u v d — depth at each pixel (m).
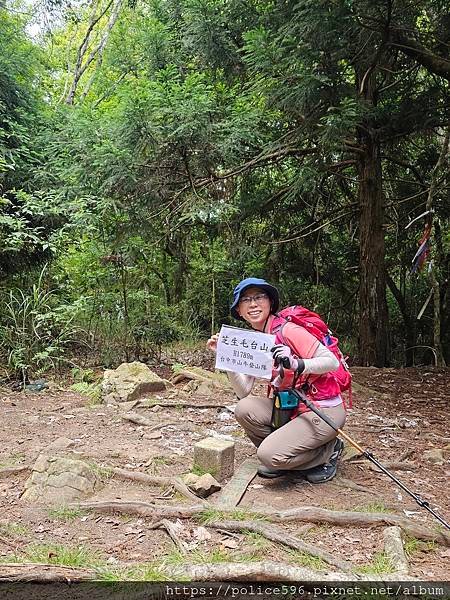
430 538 2.90
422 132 8.54
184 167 7.24
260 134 7.29
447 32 7.60
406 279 11.93
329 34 6.01
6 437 4.55
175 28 9.62
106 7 16.41
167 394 6.01
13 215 7.71
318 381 3.56
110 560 2.67
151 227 7.66
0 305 7.46
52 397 6.03
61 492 3.37
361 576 2.44
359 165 8.73
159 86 6.56
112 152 6.67
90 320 7.93
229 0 8.09
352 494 3.50
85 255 8.00
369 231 8.68
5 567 2.54
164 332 8.88
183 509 3.11
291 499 3.39
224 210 7.54
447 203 9.39
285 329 3.53
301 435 3.50
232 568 2.47
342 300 11.19
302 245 10.00
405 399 6.35
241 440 4.52
